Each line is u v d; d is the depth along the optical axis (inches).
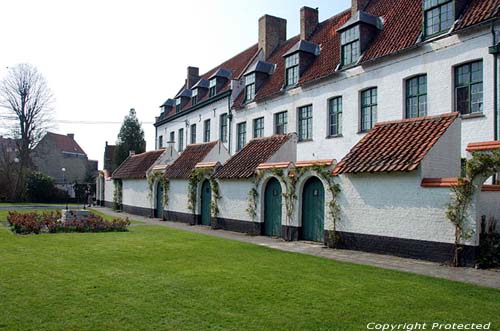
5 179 1838.1
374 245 476.1
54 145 2464.3
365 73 714.8
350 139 739.4
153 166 1082.1
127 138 2399.1
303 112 870.4
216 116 1193.4
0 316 231.0
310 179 582.2
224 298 270.4
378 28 745.0
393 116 660.7
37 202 1806.1
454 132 470.3
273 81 985.5
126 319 228.1
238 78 1122.0
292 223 597.6
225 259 418.0
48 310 241.9
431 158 443.8
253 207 673.0
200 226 811.4
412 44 636.7
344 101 756.0
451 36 578.2
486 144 388.8
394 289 298.0
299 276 339.3
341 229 515.5
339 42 839.1
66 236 591.5
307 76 848.3
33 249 462.9
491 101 526.9
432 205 422.3
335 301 266.4
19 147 1854.1
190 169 890.7
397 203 454.6
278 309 248.8
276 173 627.5
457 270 377.1
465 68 569.3
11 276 324.8
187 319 229.1
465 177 401.4
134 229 717.9
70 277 323.9
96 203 1642.5
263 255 448.1
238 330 213.6
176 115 1469.0
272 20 1126.4
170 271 353.1
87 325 218.2
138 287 296.2
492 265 386.0
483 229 405.7
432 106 601.0
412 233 438.6
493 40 526.6
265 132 974.4
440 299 273.0
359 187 496.1
